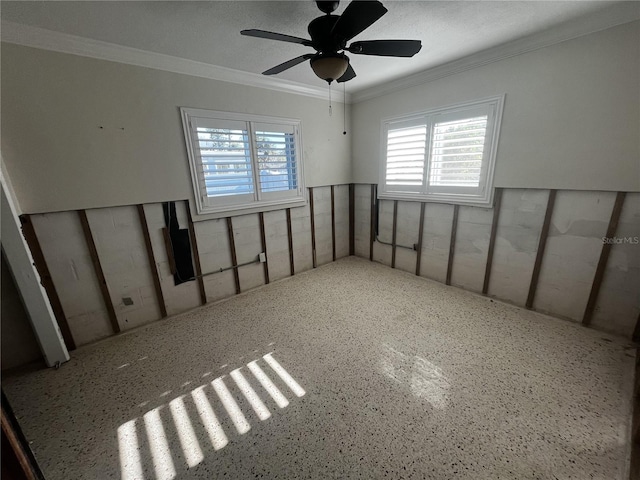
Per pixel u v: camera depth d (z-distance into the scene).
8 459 0.60
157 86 2.60
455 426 1.64
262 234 3.66
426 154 3.47
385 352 2.34
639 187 2.15
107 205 2.52
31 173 2.16
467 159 3.12
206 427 1.70
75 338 2.53
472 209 3.19
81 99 2.27
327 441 1.58
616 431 1.58
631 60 2.04
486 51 2.68
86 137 2.34
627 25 2.01
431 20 2.11
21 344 2.29
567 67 2.31
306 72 3.10
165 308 3.01
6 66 1.97
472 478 1.37
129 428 1.71
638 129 2.09
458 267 3.48
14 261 2.03
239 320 2.95
